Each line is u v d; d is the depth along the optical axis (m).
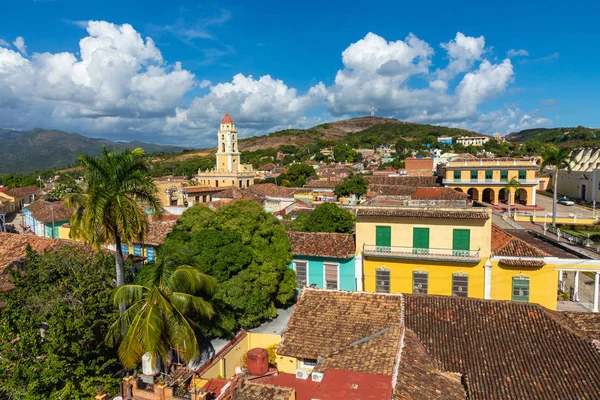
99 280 19.58
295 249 28.97
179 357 18.41
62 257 20.36
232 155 91.62
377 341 16.39
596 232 49.28
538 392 14.55
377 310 18.58
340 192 67.06
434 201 32.25
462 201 31.59
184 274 16.20
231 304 21.36
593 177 76.38
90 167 19.44
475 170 71.75
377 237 28.03
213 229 24.34
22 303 18.42
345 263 28.34
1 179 129.50
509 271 25.81
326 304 19.22
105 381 15.55
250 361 16.14
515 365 15.73
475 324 17.81
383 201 34.28
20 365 14.45
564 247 28.56
